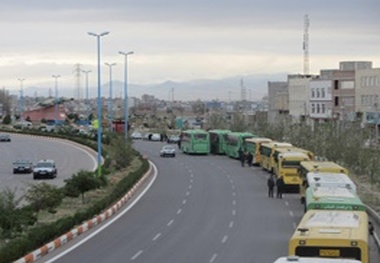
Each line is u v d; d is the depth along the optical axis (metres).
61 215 47.66
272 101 198.00
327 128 94.62
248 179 76.94
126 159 83.62
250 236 41.38
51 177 78.00
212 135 118.50
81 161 99.94
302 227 24.09
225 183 72.69
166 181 74.38
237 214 50.78
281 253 35.97
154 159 105.00
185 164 96.56
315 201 33.00
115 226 45.16
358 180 72.56
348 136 84.38
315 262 17.69
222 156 113.31
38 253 34.38
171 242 39.38
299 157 64.88
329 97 142.00
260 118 157.75
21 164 85.31
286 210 52.91
